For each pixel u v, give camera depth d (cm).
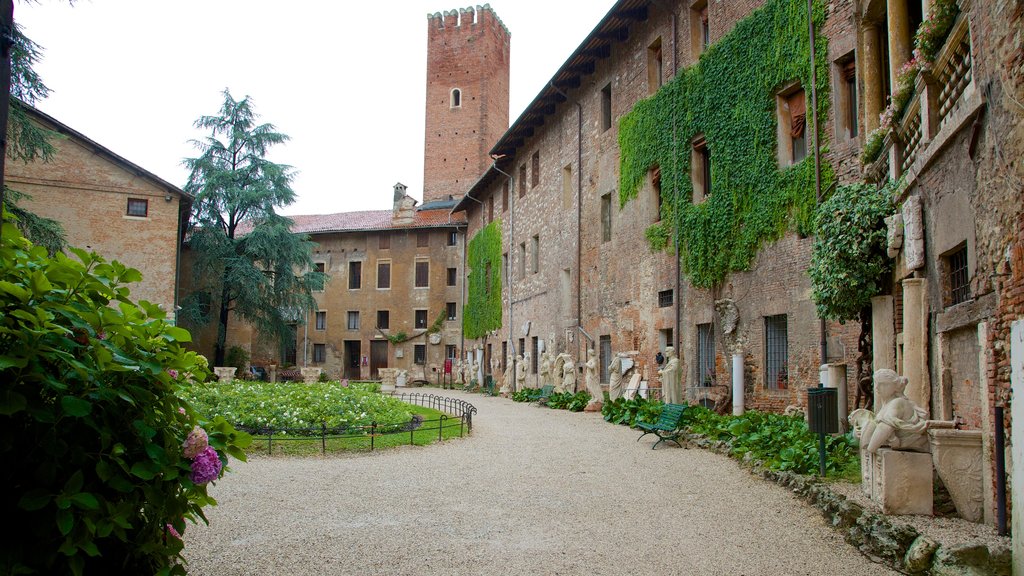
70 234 3381
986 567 592
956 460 772
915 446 785
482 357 4628
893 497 771
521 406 2834
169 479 437
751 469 1173
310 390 2098
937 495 773
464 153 6253
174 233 3525
